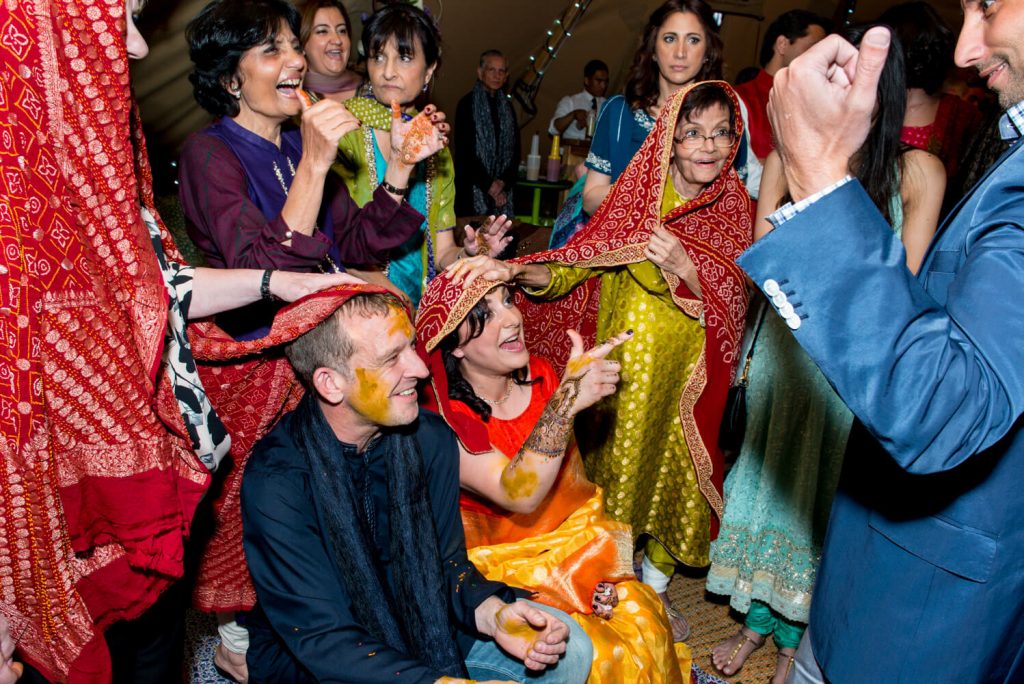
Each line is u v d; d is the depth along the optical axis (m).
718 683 2.33
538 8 7.20
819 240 0.96
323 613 1.46
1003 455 1.13
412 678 1.41
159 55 3.64
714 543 2.43
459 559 1.68
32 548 1.24
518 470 1.70
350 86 3.04
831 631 1.36
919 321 0.96
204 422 1.54
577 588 1.84
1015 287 0.96
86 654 1.33
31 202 1.16
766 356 2.30
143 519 1.35
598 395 1.65
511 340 1.86
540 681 1.62
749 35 7.72
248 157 1.92
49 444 1.24
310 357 1.48
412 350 1.50
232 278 1.59
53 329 1.21
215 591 1.96
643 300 2.30
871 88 0.91
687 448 2.38
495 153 5.70
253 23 1.81
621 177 2.37
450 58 7.13
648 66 2.72
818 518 2.21
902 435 0.96
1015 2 1.04
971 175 1.65
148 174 1.52
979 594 1.17
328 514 1.50
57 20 1.17
